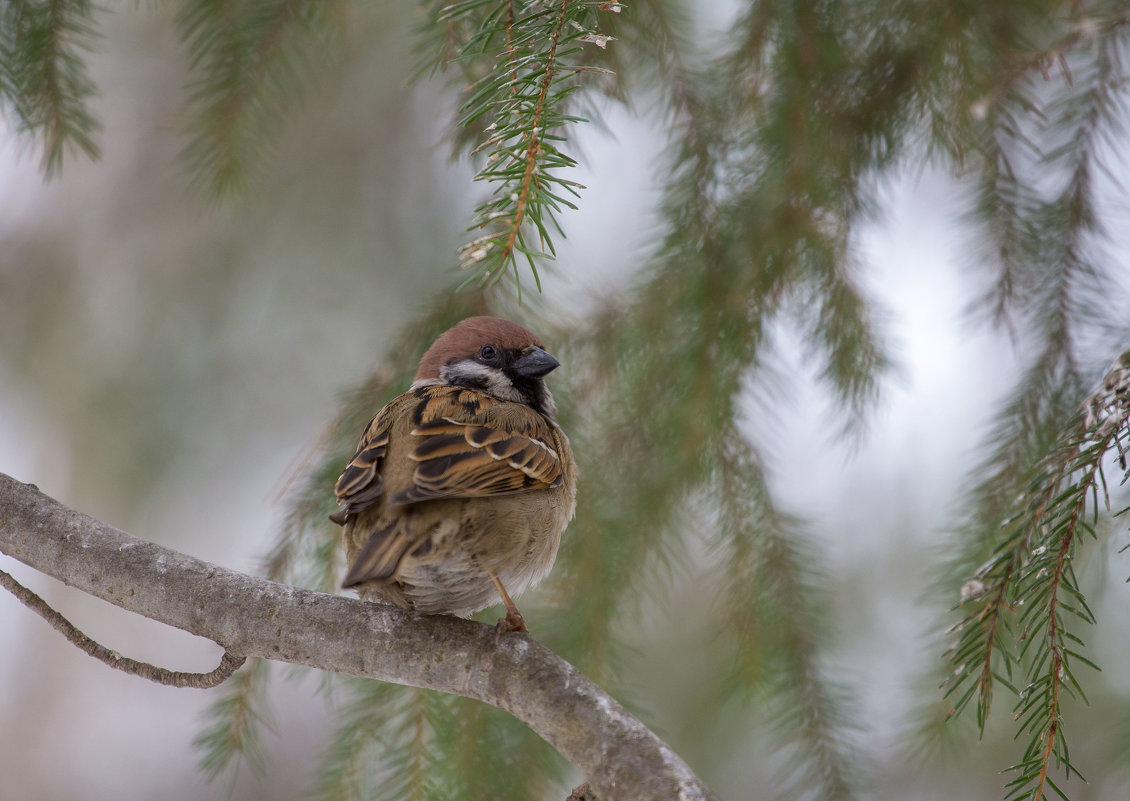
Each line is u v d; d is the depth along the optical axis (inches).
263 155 394.6
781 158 367.2
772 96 365.1
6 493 277.9
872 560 431.2
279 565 351.3
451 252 523.5
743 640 372.5
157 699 647.8
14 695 634.8
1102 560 337.1
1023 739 415.5
